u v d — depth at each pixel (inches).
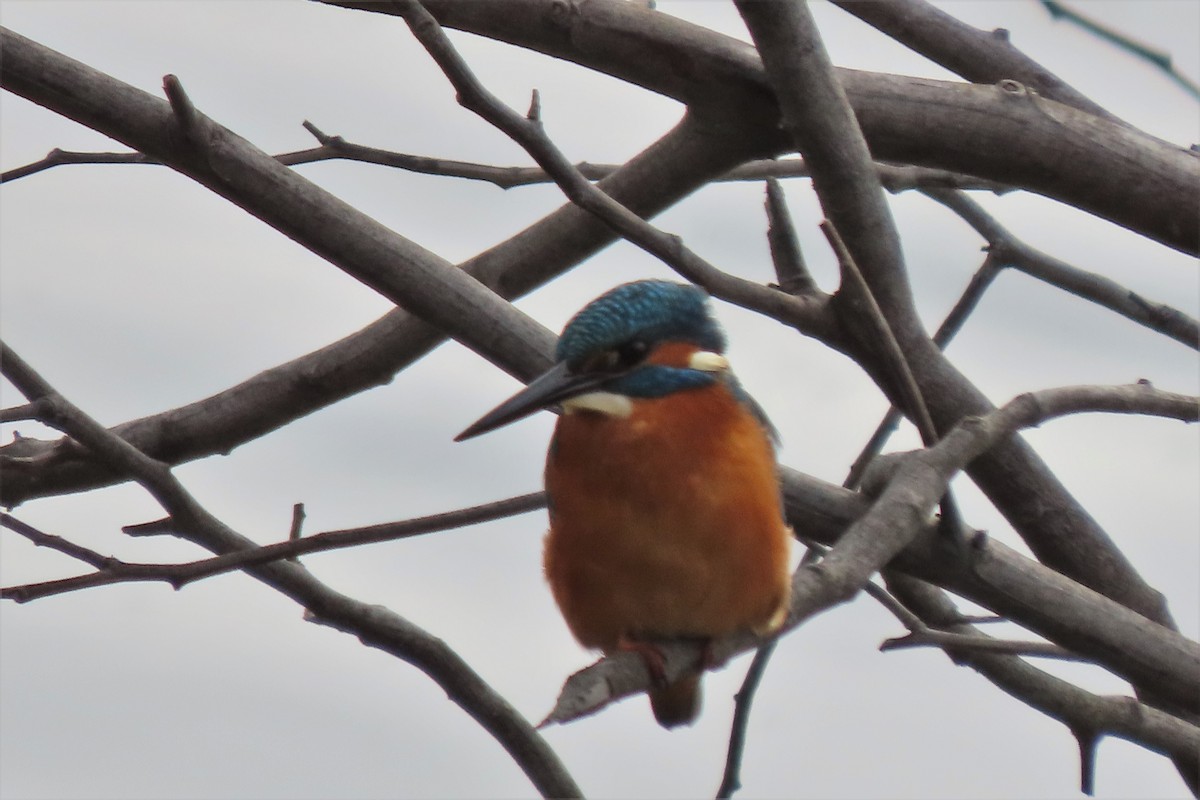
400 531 329.7
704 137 422.6
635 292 355.6
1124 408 353.7
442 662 348.8
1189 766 385.1
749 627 339.3
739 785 380.2
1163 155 411.8
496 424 345.4
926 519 352.8
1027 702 384.8
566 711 268.8
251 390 467.8
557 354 355.9
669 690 360.5
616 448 333.4
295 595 344.2
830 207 390.3
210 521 341.7
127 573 320.8
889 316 400.2
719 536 327.9
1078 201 417.7
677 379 343.0
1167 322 457.4
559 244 454.9
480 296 389.7
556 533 343.9
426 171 444.1
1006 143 411.5
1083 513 425.7
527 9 416.8
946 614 426.9
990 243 467.5
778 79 374.9
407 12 313.7
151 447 470.3
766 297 354.0
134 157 406.6
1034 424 350.3
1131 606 422.0
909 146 414.3
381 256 387.9
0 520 320.5
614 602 338.0
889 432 423.8
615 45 414.3
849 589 329.1
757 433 343.9
